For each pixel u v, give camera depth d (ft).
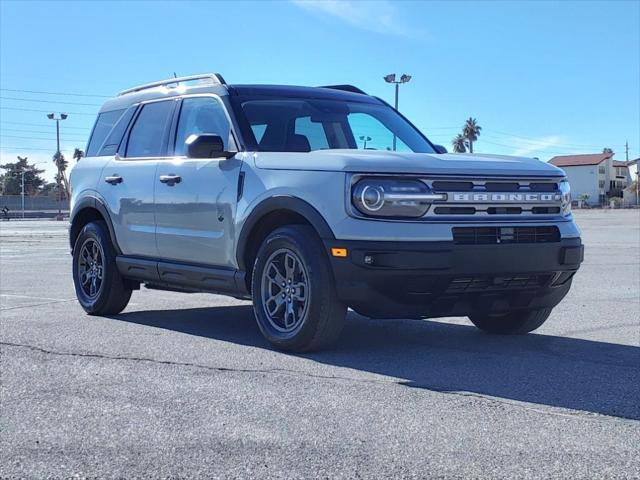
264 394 14.60
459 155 19.02
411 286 17.02
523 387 15.07
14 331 21.59
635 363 17.35
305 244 17.75
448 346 19.51
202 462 11.09
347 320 24.13
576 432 12.25
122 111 25.80
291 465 10.91
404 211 17.06
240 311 26.35
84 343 19.75
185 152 21.63
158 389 15.05
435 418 13.00
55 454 11.54
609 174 401.08
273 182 18.69
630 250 55.36
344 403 13.94
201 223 20.77
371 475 10.50
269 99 21.63
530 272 18.03
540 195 18.52
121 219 23.82
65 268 42.83
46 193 428.15
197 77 23.07
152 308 27.12
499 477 10.39
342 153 18.19
